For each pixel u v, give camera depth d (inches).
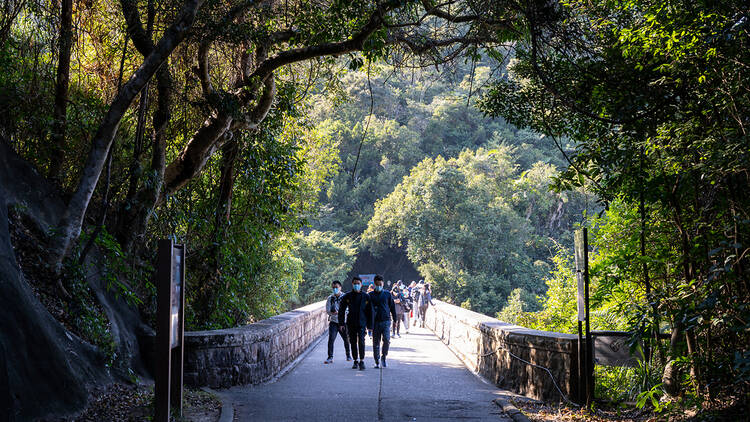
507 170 2080.5
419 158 2610.7
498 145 2448.3
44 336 242.1
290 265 739.4
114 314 342.0
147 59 301.7
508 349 362.0
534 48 267.1
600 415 268.2
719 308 221.5
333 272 1749.5
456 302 1846.7
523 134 2573.8
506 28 317.4
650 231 282.4
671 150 241.0
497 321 442.6
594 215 364.2
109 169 323.0
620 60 262.7
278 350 427.8
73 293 305.6
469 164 2080.5
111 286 344.8
